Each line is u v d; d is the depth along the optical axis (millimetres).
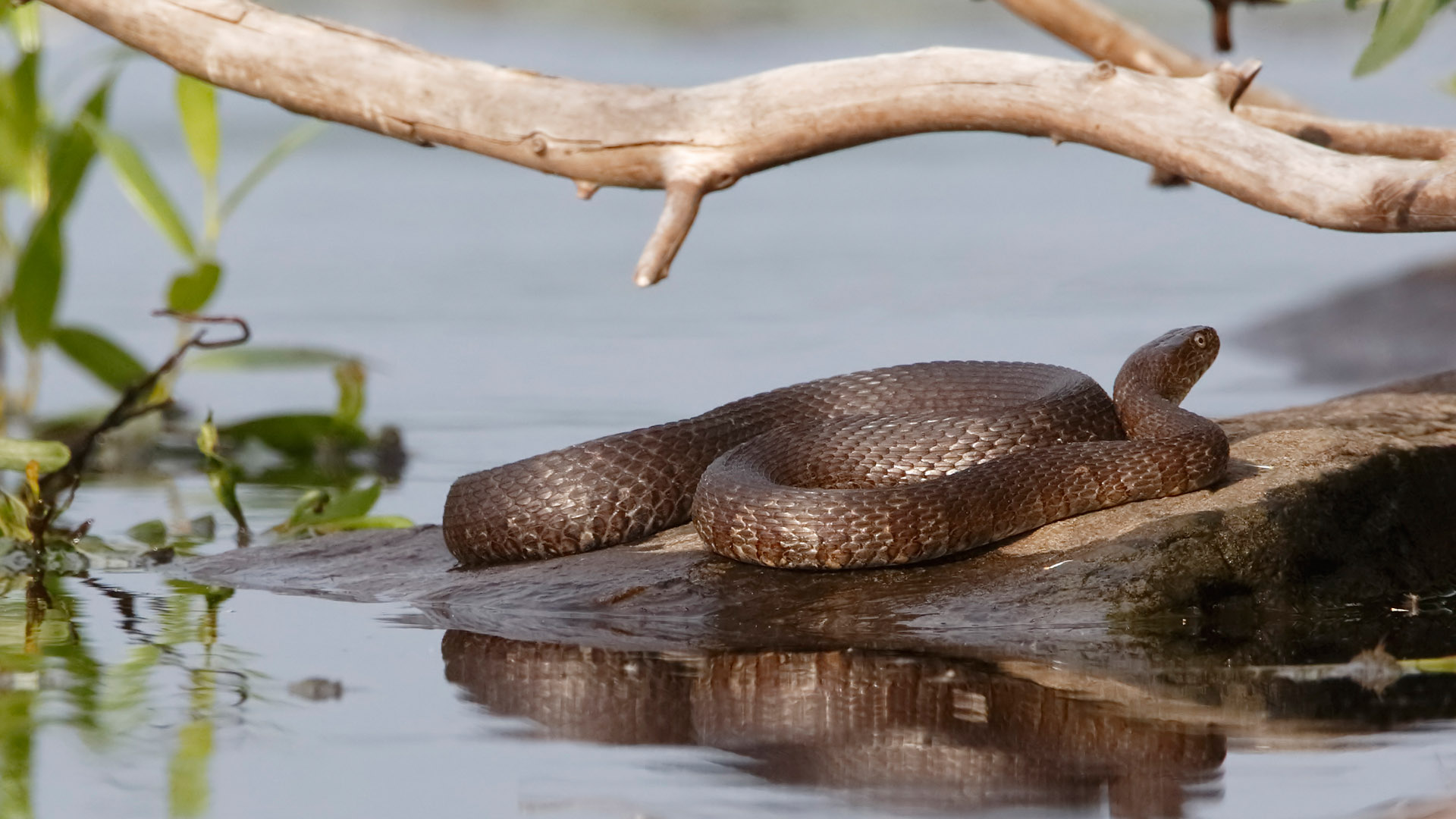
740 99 12750
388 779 8453
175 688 10203
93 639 11602
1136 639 11523
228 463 16438
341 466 20188
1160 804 7957
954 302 30578
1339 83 57875
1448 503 13469
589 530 13516
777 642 11555
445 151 52719
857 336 26906
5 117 20625
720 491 12562
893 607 11867
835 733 9266
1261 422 15102
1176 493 12750
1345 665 10742
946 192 46656
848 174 50562
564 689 10266
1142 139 11984
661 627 12055
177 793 8203
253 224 39156
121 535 15992
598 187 13320
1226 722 9359
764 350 25797
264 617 12430
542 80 13211
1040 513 12508
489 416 21938
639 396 22844
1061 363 23781
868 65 12609
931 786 8312
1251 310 29141
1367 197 11352
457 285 32312
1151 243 37750
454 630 11945
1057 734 9203
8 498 15133
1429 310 25938
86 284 31344
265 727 9367
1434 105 50469
